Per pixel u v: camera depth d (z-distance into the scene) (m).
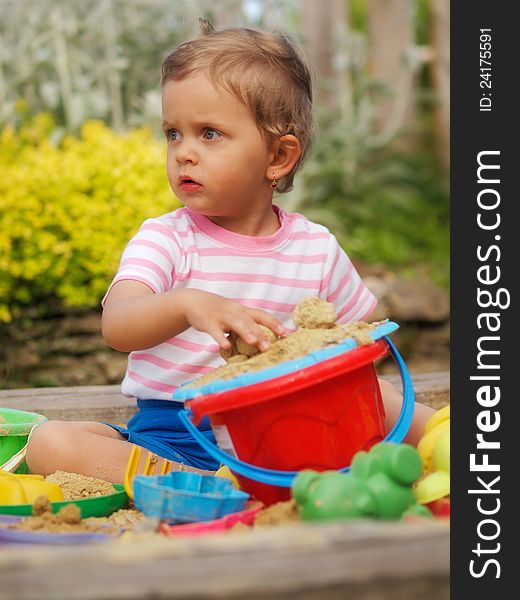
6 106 5.18
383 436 1.75
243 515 1.56
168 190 4.50
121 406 2.68
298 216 2.55
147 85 5.62
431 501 1.63
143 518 1.67
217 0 5.90
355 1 9.88
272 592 0.99
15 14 5.45
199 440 1.65
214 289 2.31
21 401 2.73
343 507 1.40
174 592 0.97
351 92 7.38
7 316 4.21
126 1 5.51
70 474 1.98
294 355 1.67
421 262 6.59
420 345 5.29
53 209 4.27
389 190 7.45
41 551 1.04
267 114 2.30
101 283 4.35
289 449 1.64
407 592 1.03
